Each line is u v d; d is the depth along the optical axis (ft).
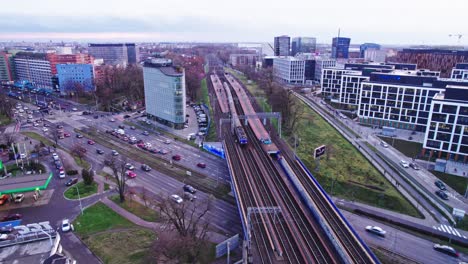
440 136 420.77
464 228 279.08
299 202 271.49
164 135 543.39
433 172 387.55
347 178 368.89
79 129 580.30
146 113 655.76
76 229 279.69
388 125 577.84
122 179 327.88
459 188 349.20
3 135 534.78
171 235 248.73
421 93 526.57
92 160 437.17
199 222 288.92
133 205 320.29
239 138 434.71
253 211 245.65
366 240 266.16
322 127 564.71
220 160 434.30
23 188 320.29
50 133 544.62
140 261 238.48
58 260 197.98
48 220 293.43
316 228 233.96
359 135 529.04
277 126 535.19
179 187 357.61
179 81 552.00
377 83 572.10
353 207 318.45
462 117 397.60
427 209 309.83
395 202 319.68
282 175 330.95
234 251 249.34
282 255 203.41
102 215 301.63
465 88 406.62
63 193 345.72
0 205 319.27
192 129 572.10
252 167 353.31
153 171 399.85
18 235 242.58
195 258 238.07
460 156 415.44
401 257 244.63
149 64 611.47
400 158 433.89
